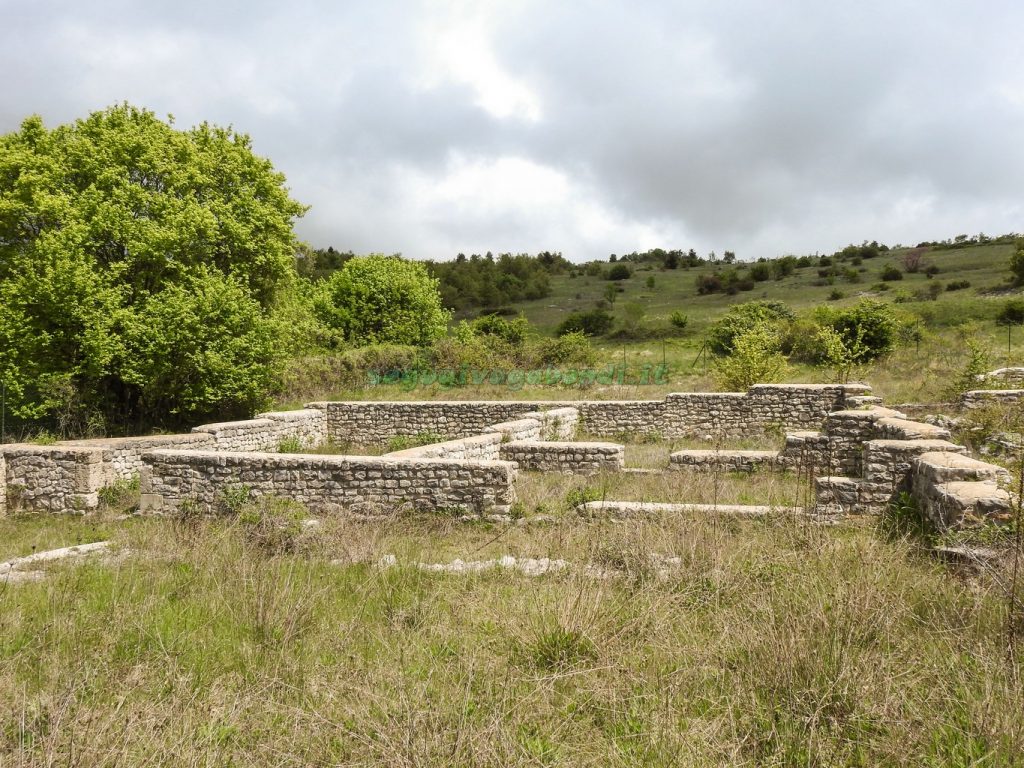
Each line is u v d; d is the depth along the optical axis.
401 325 36.72
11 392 16.31
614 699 3.87
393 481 9.34
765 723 3.62
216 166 19.44
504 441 14.22
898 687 3.75
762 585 5.34
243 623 5.27
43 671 4.46
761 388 17.00
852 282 59.34
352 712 3.82
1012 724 3.32
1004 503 5.88
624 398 21.73
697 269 84.31
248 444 15.90
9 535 10.01
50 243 15.68
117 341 16.25
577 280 81.19
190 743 3.50
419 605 5.54
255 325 18.53
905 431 9.96
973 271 55.03
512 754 3.33
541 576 6.32
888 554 5.90
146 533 8.48
